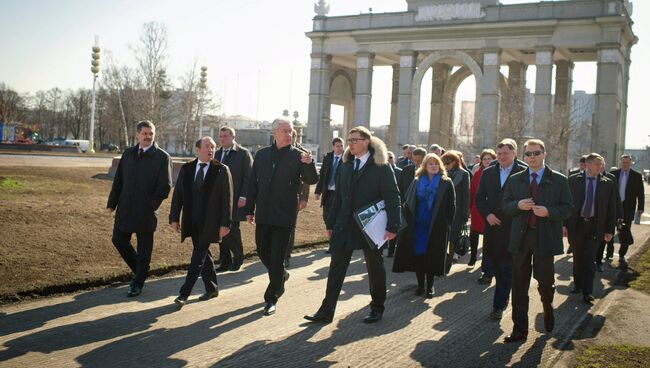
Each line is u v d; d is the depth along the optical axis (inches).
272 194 315.9
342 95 2733.8
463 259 564.7
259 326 286.7
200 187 326.6
